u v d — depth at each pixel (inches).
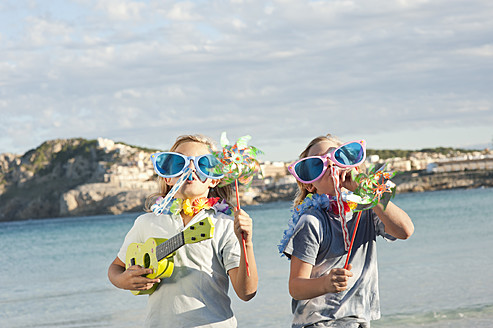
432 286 369.4
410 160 5866.1
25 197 7140.8
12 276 668.7
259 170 107.1
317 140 121.8
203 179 118.6
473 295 328.5
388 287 378.6
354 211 107.0
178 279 112.0
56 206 6943.9
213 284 112.4
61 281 576.7
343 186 115.0
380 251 620.7
